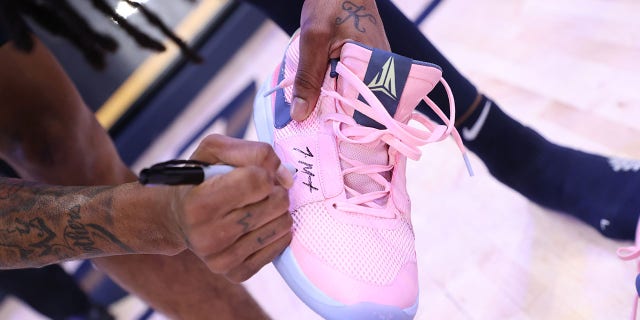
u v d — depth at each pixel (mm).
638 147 1146
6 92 993
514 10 1679
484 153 1169
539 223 1157
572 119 1284
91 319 1508
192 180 648
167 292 1121
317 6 862
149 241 770
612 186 1062
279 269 844
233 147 701
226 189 653
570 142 1238
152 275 1103
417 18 1895
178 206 677
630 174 1053
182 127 2143
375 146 890
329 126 892
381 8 1023
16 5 921
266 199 697
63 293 1437
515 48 1550
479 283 1106
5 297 1886
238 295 1141
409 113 848
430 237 1239
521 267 1095
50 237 804
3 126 1031
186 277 1108
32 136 1046
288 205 723
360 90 806
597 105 1278
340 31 856
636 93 1243
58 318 1466
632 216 1011
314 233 828
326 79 875
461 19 1787
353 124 858
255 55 2199
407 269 852
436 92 1063
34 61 1009
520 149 1153
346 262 812
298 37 943
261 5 1056
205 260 742
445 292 1125
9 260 852
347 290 799
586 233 1100
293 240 831
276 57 2100
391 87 803
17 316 1836
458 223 1232
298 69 868
